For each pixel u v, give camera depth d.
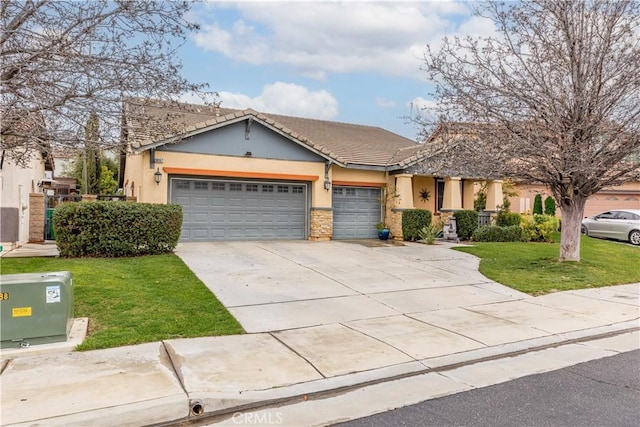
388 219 18.12
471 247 15.61
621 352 5.96
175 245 12.17
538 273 11.28
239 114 14.84
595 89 10.24
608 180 11.12
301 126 21.61
